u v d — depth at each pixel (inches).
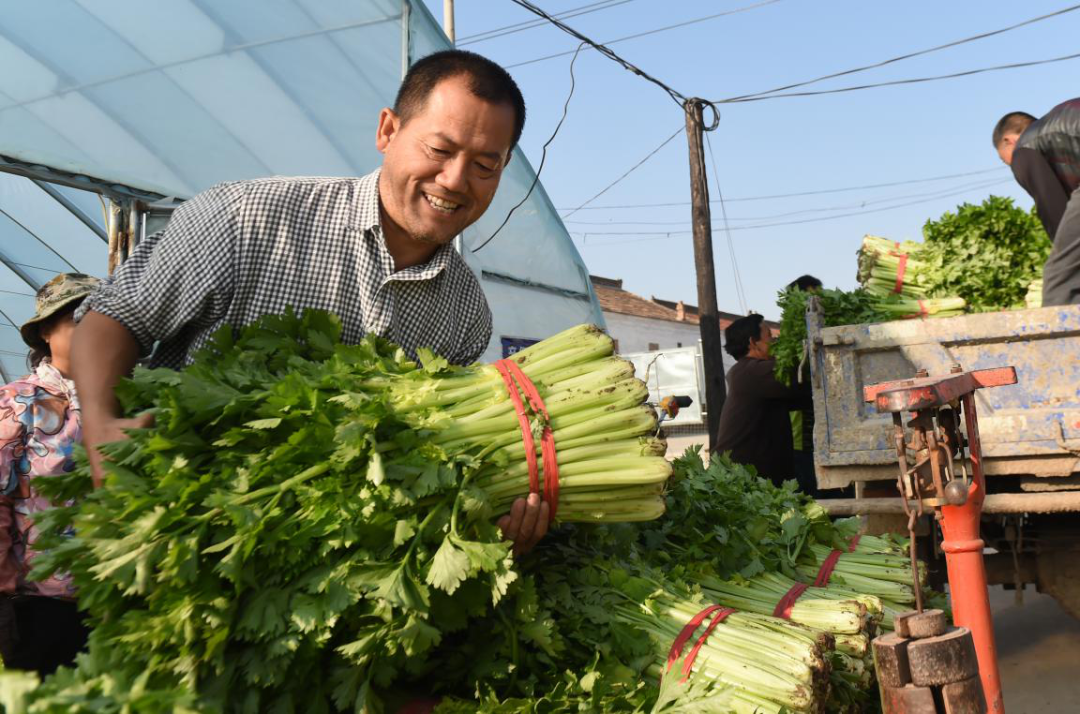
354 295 88.7
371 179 89.0
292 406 69.8
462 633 75.7
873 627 96.0
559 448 77.0
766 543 109.5
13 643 114.3
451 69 82.0
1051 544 160.4
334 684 64.1
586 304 466.6
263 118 300.4
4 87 235.8
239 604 63.4
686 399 313.0
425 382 78.1
